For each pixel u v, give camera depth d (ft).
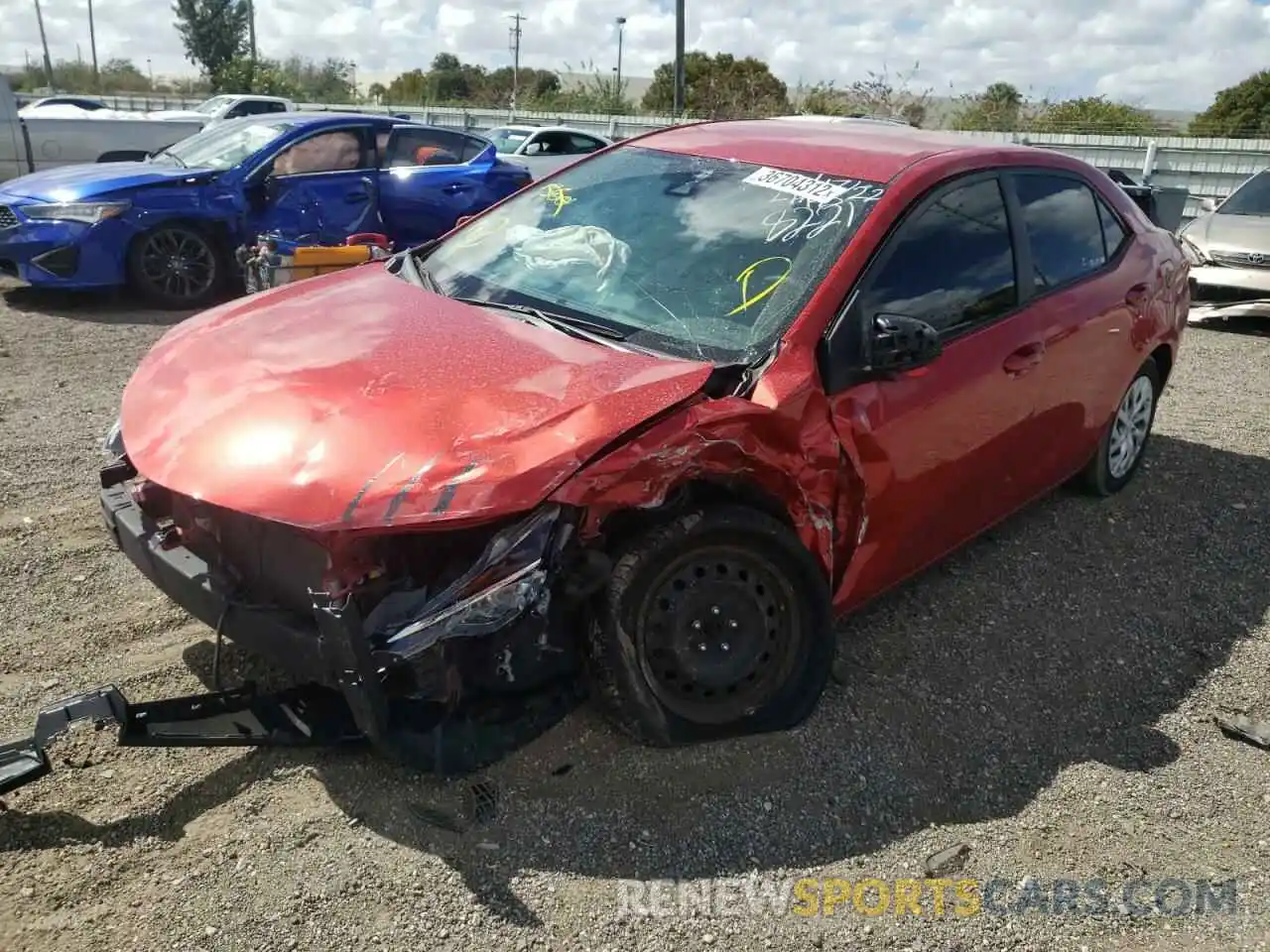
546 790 9.64
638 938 8.25
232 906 8.25
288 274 23.54
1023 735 11.26
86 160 44.93
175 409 9.85
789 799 9.86
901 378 11.22
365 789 9.55
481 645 9.07
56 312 29.12
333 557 8.54
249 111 73.05
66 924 8.02
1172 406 23.30
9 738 10.03
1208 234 32.53
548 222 13.38
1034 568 14.96
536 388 9.48
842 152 12.94
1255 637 13.60
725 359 10.45
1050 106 82.43
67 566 13.42
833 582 11.35
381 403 9.25
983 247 12.85
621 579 9.51
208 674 11.21
